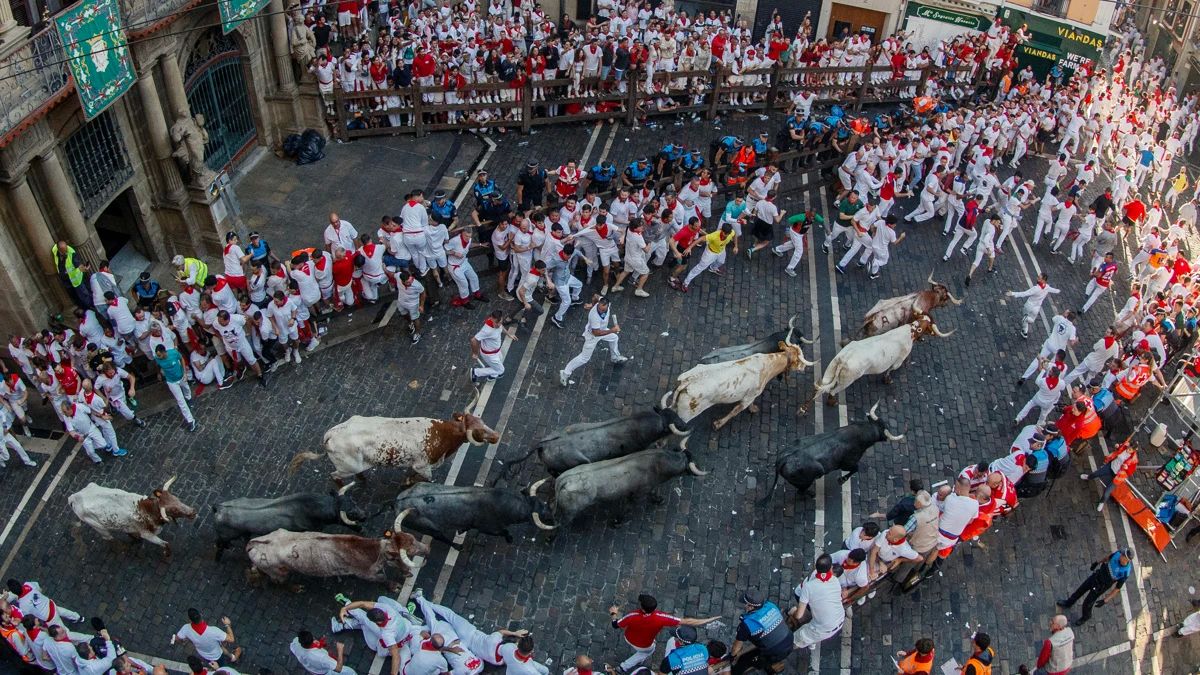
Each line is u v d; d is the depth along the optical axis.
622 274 20.69
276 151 25.36
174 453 16.42
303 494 14.30
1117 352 19.00
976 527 15.14
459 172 25.34
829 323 20.91
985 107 30.75
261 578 14.45
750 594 14.59
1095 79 33.50
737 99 30.69
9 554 14.73
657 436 15.91
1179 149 32.81
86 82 16.12
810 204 25.58
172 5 18.78
